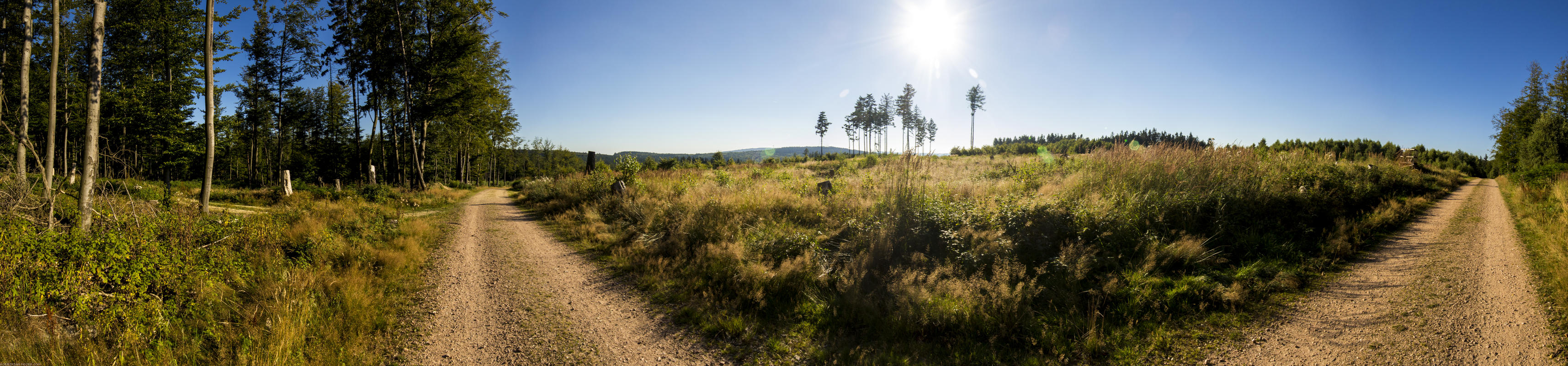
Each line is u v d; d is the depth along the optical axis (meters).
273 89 30.02
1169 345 4.50
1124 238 7.12
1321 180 11.82
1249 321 4.92
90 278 4.60
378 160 45.06
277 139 45.22
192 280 5.27
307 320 4.80
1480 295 5.23
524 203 19.25
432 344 4.73
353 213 11.70
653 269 7.22
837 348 4.56
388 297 5.95
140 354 4.02
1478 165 35.88
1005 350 4.44
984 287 5.40
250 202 15.53
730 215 9.80
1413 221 9.77
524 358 4.47
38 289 4.23
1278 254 6.90
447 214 14.66
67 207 7.33
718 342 4.82
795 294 5.88
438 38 24.12
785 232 8.46
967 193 10.89
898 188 8.49
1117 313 5.16
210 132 9.50
